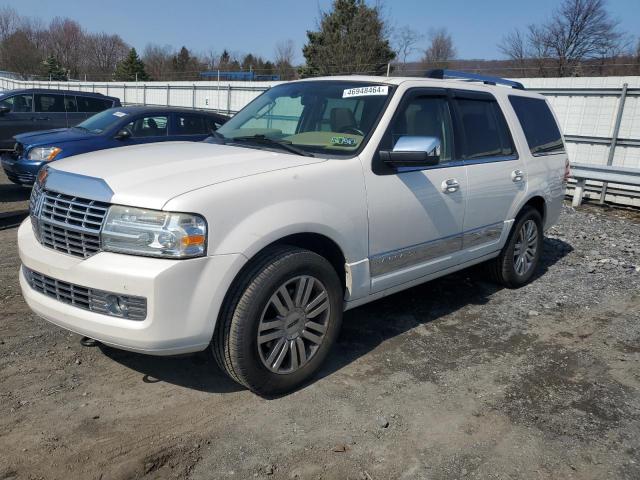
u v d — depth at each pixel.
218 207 2.97
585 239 8.14
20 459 2.75
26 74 62.47
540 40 37.00
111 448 2.87
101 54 71.31
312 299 3.48
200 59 56.47
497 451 3.04
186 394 3.42
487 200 4.84
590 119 12.12
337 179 3.53
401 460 2.92
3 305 4.58
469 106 4.83
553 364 4.10
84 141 8.77
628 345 4.50
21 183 9.05
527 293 5.64
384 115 3.94
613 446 3.13
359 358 4.02
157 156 3.60
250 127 4.46
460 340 4.43
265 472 2.77
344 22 38.38
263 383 3.29
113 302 2.92
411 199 4.02
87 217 3.04
